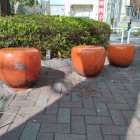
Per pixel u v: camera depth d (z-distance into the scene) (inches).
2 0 131.6
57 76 87.7
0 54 68.7
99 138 47.6
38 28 94.8
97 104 63.9
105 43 127.6
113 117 56.4
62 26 100.0
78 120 54.6
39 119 54.7
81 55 82.9
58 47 102.0
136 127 51.9
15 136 47.9
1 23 90.4
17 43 93.7
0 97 67.3
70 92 72.2
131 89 76.7
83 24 107.8
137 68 105.0
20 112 58.1
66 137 47.8
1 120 54.2
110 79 87.1
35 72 71.3
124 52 100.3
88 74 85.8
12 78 69.0
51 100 65.7
